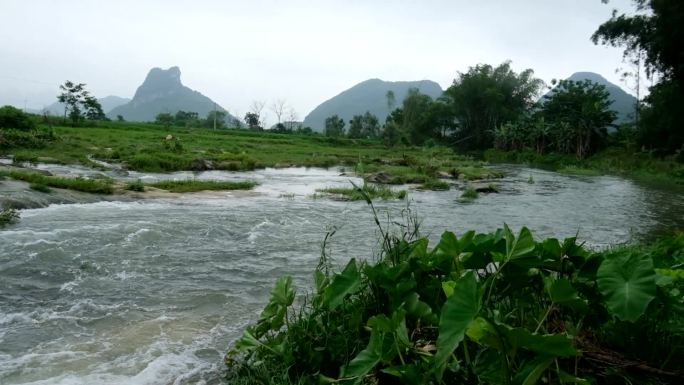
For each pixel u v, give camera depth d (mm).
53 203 12211
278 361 3506
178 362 4227
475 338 2328
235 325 5191
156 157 25203
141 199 14094
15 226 9352
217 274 7152
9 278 6516
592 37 39406
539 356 2225
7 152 23875
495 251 3244
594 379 2555
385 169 29375
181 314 5492
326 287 3707
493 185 23188
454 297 2508
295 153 40844
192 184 17141
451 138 78625
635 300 2557
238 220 11461
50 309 5523
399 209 14938
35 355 4320
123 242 8648
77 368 4078
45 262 7227
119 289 6312
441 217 13836
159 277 6891
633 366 2666
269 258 8195
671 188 25906
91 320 5227
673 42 32281
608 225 13586
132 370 4059
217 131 62688
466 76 73500
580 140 52406
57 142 28734
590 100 54156
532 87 74688
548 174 35125
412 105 79188
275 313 3895
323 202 15758
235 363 3992
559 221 14016
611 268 2756
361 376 2719
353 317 3424
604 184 27734
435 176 27344
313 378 3234
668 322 2916
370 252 8773
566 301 2662
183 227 10195
